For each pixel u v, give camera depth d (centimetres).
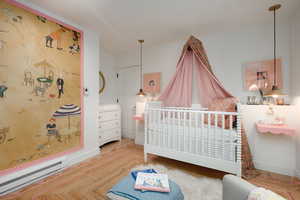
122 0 181
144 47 350
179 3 186
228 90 259
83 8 200
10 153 171
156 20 229
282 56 220
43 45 200
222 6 192
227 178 104
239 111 171
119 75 401
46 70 204
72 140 238
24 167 182
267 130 193
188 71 279
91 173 207
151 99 346
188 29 258
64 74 225
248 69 242
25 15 182
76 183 183
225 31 262
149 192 111
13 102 173
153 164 233
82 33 251
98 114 286
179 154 210
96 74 279
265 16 214
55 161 206
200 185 177
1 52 163
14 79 173
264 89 230
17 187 169
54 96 213
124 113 397
